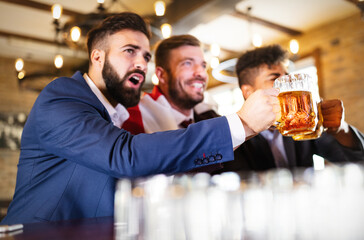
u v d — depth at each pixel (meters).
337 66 5.63
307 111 1.01
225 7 4.00
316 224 0.63
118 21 1.38
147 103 1.78
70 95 1.07
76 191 1.08
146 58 1.45
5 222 1.10
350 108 5.45
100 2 3.14
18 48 6.37
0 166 6.49
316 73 5.82
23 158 1.14
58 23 3.74
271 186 0.95
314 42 5.93
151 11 4.82
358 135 1.50
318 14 5.48
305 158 1.80
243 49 6.50
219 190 0.87
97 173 1.09
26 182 1.12
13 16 5.24
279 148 1.79
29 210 1.08
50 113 1.02
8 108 6.71
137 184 0.81
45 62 7.02
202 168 1.02
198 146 0.93
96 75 1.39
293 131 1.03
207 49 6.15
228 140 0.93
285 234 0.56
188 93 1.96
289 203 0.84
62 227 0.75
